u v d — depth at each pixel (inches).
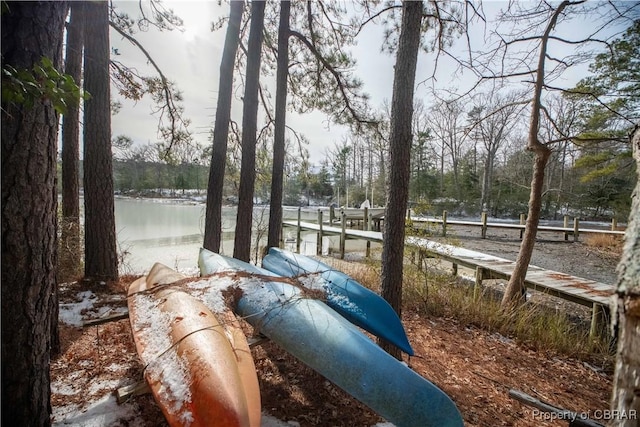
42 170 58.2
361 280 207.9
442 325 158.4
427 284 183.0
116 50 178.5
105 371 88.3
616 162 416.2
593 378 121.5
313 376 96.9
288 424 76.4
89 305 130.9
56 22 57.6
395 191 104.0
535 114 165.2
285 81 217.8
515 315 160.7
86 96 50.8
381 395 71.3
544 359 133.1
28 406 58.1
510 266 220.5
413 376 72.3
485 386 107.0
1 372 53.9
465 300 173.8
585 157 432.1
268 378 95.2
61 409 72.6
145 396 77.8
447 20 164.1
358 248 420.8
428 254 203.6
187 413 56.7
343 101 252.5
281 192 223.6
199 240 384.5
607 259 326.3
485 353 132.7
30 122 55.4
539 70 160.6
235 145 263.9
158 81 228.8
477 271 224.1
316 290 106.8
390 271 105.6
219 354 66.5
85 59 146.9
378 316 100.9
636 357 27.6
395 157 103.8
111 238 157.6
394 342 96.9
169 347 71.2
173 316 81.8
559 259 327.3
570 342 143.0
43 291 60.3
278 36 217.0
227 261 132.3
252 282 103.2
